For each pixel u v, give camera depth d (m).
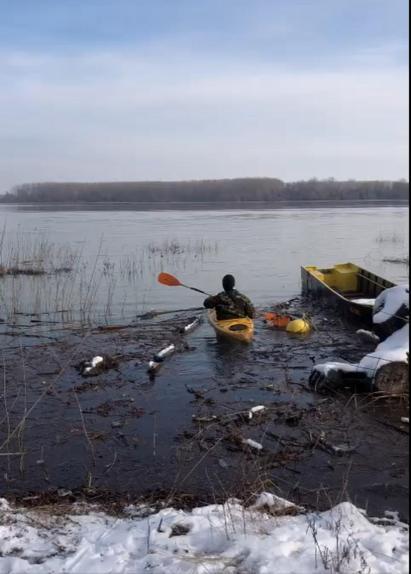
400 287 8.64
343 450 5.92
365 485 5.29
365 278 13.76
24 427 6.78
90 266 20.42
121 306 13.82
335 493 5.16
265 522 4.36
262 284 16.86
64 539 4.20
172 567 3.65
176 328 11.41
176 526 4.30
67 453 6.12
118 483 5.46
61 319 12.42
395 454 5.86
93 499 5.12
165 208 75.06
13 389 8.05
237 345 10.12
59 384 8.24
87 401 7.57
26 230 36.03
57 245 26.88
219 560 3.76
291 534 4.10
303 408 7.11
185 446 6.20
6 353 9.84
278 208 71.38
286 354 9.52
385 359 7.20
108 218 50.34
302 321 10.95
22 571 3.71
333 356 9.36
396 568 3.62
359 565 3.64
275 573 3.56
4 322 12.18
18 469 5.79
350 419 6.72
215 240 29.62
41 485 5.46
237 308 11.00
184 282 17.33
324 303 13.00
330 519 4.38
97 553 3.95
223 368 8.85
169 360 9.30
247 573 3.61
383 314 8.51
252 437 6.36
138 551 3.98
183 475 5.57
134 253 24.20
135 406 7.39
